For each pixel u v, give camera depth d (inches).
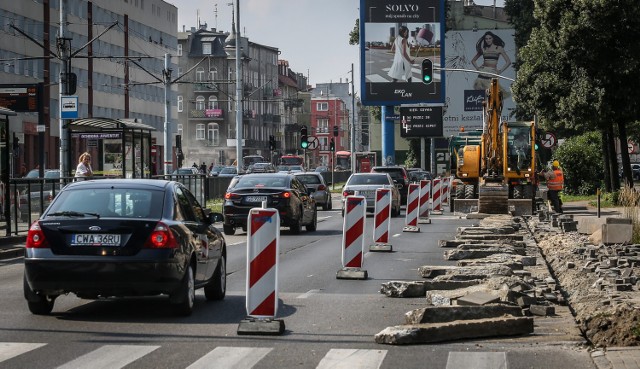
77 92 5561.0
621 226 1581.0
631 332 683.4
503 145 2765.7
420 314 744.3
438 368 603.2
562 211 2783.0
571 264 1261.1
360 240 1145.4
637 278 1107.9
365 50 4411.9
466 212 2797.7
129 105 6412.4
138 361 625.9
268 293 741.3
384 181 2704.2
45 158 5064.0
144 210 820.0
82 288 797.2
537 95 3363.7
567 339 703.7
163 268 796.0
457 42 5605.3
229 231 1982.0
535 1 3380.9
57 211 820.0
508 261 1211.9
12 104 2861.7
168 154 3693.4
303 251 1544.0
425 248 1574.8
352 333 742.5
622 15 3179.1
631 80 3245.6
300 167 6013.8
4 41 4650.6
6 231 1669.5
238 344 691.4
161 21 7052.2
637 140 5093.5
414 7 4397.1
